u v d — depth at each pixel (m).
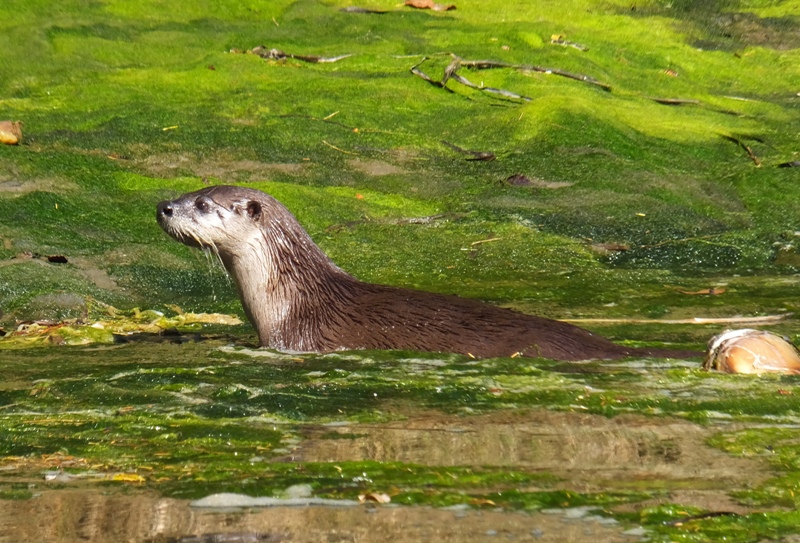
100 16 29.14
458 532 6.52
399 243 18.33
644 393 10.07
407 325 12.50
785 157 23.17
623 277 17.12
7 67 25.92
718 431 8.82
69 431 9.07
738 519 6.74
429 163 21.94
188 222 13.55
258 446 8.55
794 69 30.50
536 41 28.80
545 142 22.88
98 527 6.70
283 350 12.75
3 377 11.20
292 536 6.48
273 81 25.55
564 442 8.53
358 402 9.93
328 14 30.23
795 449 8.27
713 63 30.22
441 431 8.91
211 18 29.72
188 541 6.44
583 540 6.40
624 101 26.17
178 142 21.97
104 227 18.06
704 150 23.38
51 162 20.38
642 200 20.53
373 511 6.93
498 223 19.39
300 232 13.62
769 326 13.93
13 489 7.50
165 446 8.60
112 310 15.14
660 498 7.15
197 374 11.20
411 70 26.42
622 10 33.28
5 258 16.50
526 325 12.15
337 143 22.41
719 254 18.33
